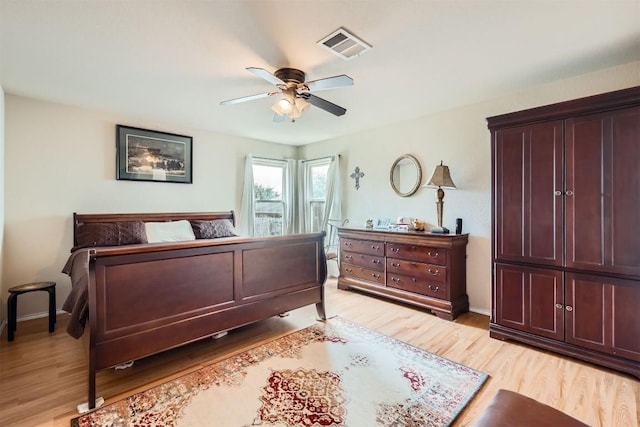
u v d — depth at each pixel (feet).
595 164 7.29
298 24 6.10
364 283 13.08
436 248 10.68
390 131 13.76
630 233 6.87
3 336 9.09
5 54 7.30
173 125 13.78
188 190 14.32
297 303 9.70
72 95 10.13
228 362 7.51
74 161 11.33
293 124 13.78
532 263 8.27
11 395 6.24
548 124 7.99
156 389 6.42
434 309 10.69
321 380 6.73
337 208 15.96
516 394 4.24
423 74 8.54
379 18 5.92
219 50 7.13
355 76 8.63
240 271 8.30
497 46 7.03
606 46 7.07
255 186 16.89
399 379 6.77
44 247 10.77
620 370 6.96
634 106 6.79
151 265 6.71
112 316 6.15
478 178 10.98
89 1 5.34
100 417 5.57
